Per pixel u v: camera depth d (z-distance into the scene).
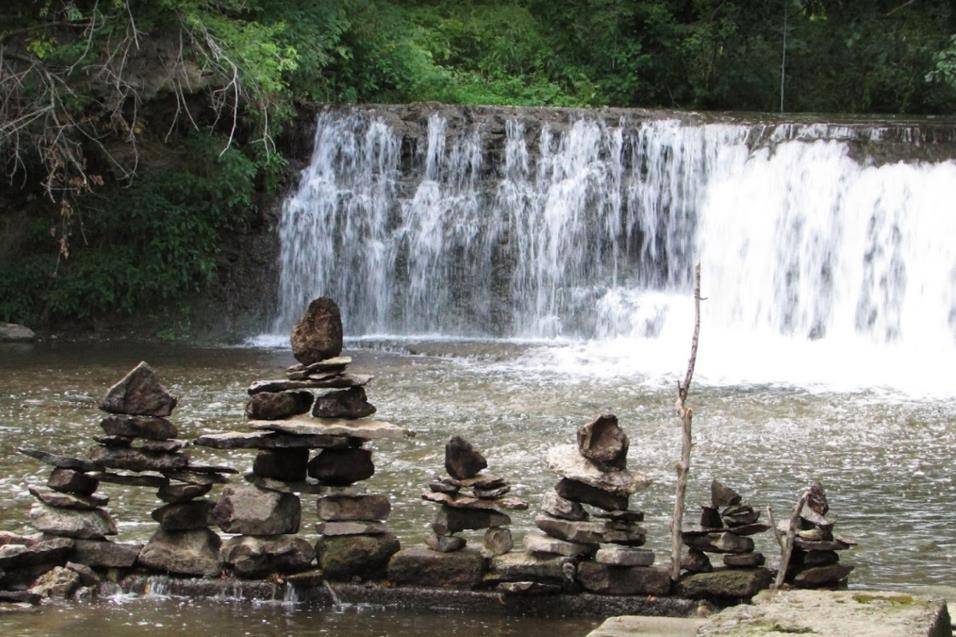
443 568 8.72
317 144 26.28
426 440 14.42
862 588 9.24
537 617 8.52
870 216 23.55
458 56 32.59
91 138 22.66
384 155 25.98
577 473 8.57
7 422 15.28
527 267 25.03
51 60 23.17
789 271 24.02
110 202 24.16
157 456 8.95
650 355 21.08
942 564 9.97
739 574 8.50
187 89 23.72
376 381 18.30
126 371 19.30
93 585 8.83
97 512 9.01
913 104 32.28
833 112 32.59
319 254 25.31
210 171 24.39
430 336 24.33
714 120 25.62
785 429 15.23
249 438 8.74
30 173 24.44
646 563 8.55
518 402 16.78
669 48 32.91
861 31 32.00
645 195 25.22
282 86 24.67
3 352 21.28
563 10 33.22
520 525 10.78
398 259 25.25
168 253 24.12
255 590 8.75
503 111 26.16
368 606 8.66
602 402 16.77
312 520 10.62
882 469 13.40
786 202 24.20
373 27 29.58
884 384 18.31
